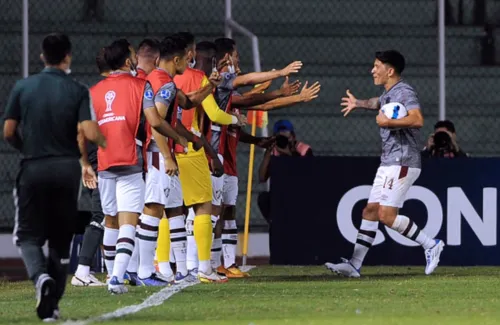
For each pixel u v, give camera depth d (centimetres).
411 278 2647
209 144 2477
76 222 1708
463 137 4281
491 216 3172
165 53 2339
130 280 2381
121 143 2144
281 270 3023
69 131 1691
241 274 2720
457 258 3164
